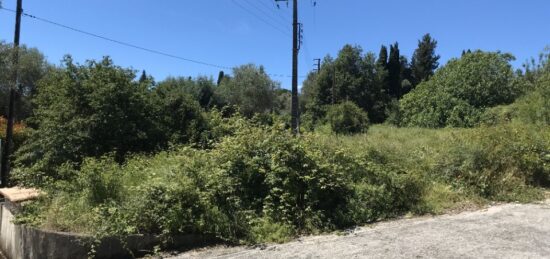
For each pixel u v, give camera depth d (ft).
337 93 178.70
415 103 123.24
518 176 30.07
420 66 228.84
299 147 24.06
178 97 58.29
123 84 46.29
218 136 30.73
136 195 21.27
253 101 172.76
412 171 27.37
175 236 19.95
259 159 23.63
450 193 27.12
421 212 24.35
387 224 22.52
